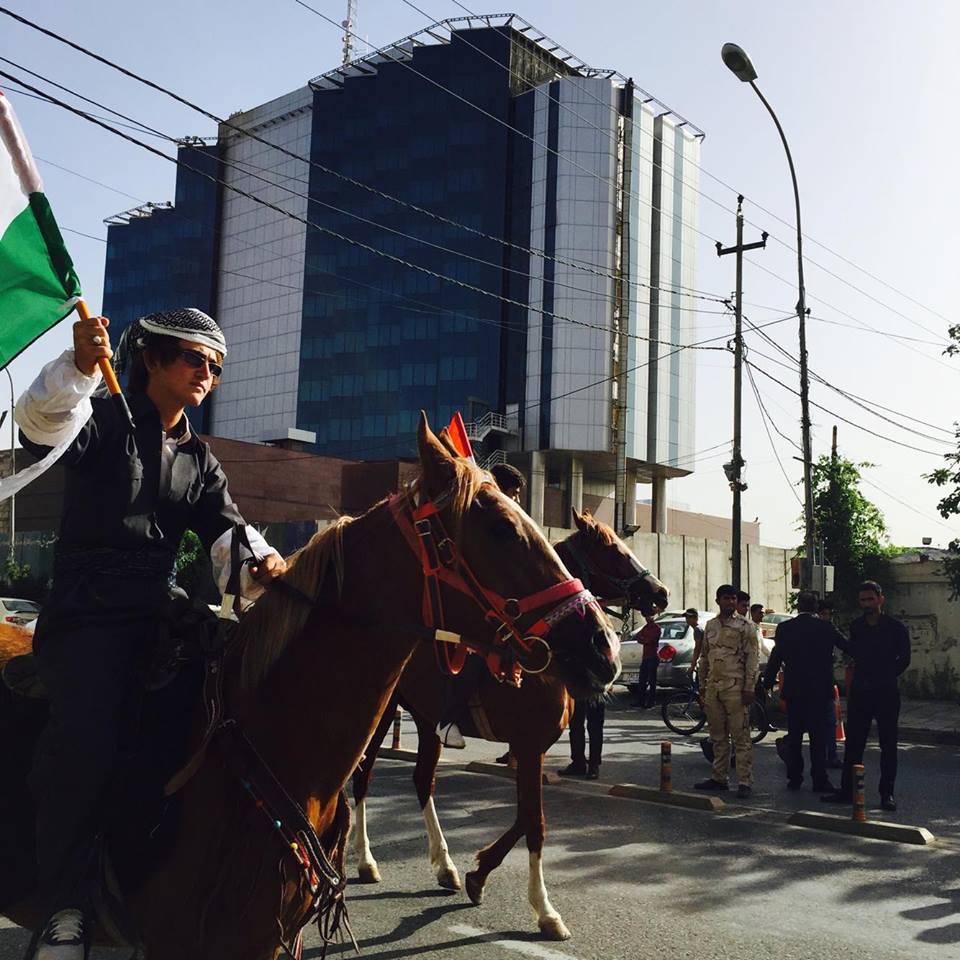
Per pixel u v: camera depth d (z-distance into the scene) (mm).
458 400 73750
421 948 4871
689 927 5332
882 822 7992
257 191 88000
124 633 2605
